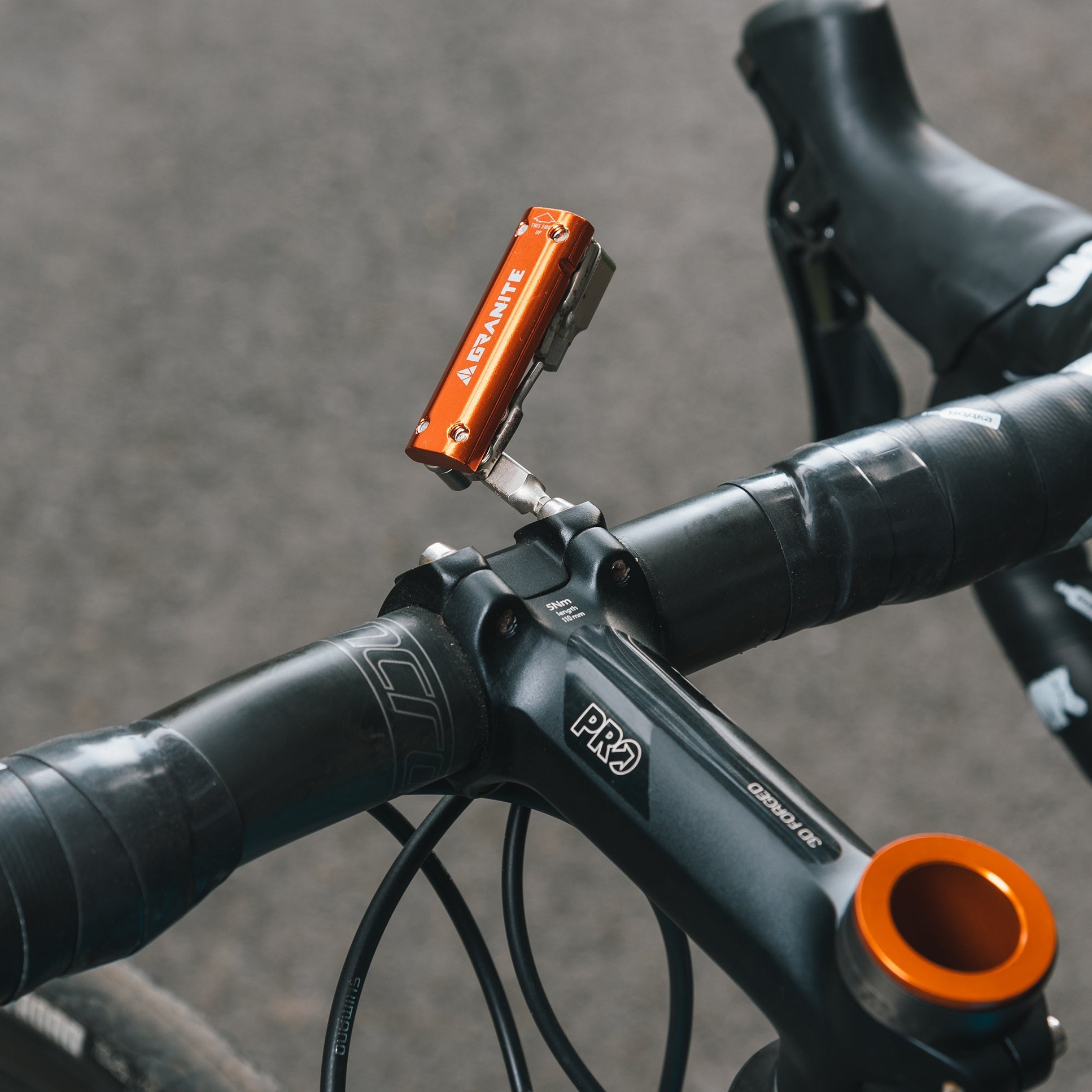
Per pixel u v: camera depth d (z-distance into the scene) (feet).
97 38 8.70
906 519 1.73
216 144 8.09
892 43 3.03
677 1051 1.80
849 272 3.31
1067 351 2.33
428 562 1.61
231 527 6.39
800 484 1.74
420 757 1.49
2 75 8.45
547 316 1.73
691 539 1.68
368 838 5.46
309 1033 4.96
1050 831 5.50
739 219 7.71
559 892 5.32
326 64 8.57
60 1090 2.68
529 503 1.71
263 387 6.92
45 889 1.23
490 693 1.53
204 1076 2.63
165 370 6.98
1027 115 8.23
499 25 8.83
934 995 1.07
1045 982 1.08
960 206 2.67
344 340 7.13
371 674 1.47
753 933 1.27
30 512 6.43
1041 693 2.67
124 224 7.65
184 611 6.11
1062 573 2.67
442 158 8.04
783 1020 1.25
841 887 1.25
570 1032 5.00
